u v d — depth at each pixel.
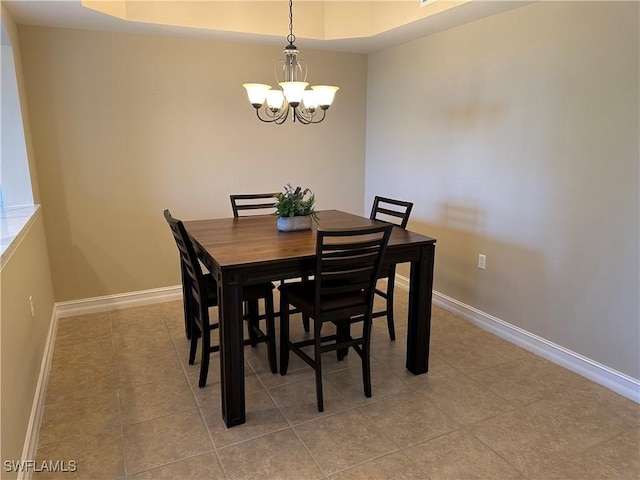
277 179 4.25
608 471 1.91
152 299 3.90
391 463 1.95
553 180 2.74
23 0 2.57
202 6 3.34
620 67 2.32
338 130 4.44
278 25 3.61
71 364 2.81
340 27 3.72
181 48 3.65
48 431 2.15
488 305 3.33
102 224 3.62
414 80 3.84
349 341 2.49
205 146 3.88
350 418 2.27
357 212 4.73
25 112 3.10
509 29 2.92
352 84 4.41
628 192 2.35
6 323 1.81
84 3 2.70
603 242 2.50
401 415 2.29
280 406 2.38
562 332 2.79
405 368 2.78
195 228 2.97
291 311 2.79
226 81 3.86
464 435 2.14
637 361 2.40
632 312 2.40
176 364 2.82
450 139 3.52
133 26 3.25
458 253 3.56
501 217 3.14
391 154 4.25
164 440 2.10
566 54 2.58
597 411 2.33
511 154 3.00
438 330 3.35
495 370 2.75
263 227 3.01
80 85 3.37
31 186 3.06
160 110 3.66
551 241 2.79
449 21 3.19
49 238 3.46
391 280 3.13
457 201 3.52
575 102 2.56
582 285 2.64
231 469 1.92
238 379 2.18
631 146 2.32
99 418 2.26
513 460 1.97
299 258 2.23
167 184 3.80
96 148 3.50
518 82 2.90
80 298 3.64
